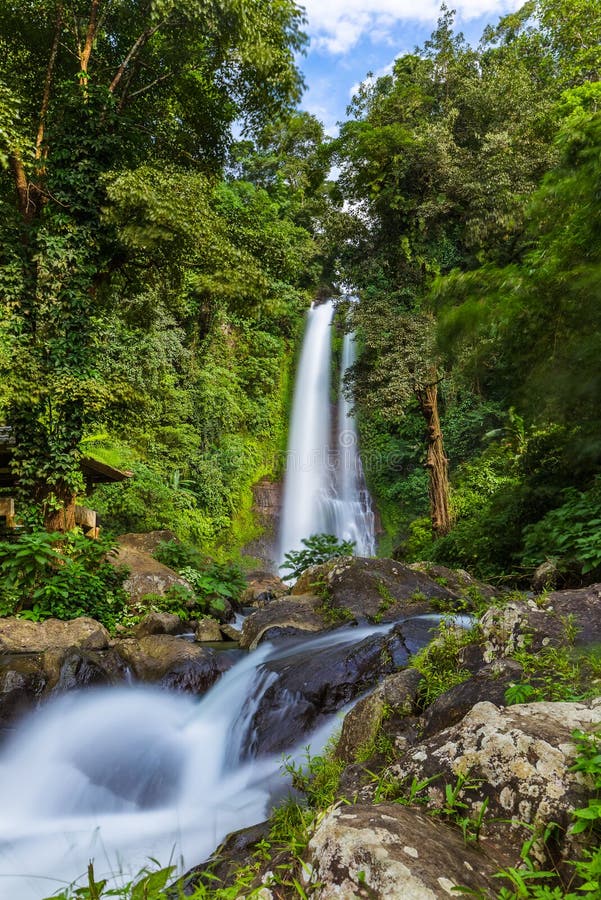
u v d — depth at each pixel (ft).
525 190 49.01
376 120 54.34
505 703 8.27
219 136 45.80
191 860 10.53
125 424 36.35
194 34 37.32
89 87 34.27
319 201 67.67
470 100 55.16
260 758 13.39
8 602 26.35
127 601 31.55
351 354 94.32
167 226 32.83
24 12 36.70
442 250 53.93
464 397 71.10
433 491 50.19
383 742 9.16
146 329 48.52
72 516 33.65
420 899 4.29
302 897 4.71
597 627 10.00
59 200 34.01
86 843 11.60
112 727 16.06
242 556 68.90
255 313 39.22
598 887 4.40
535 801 5.62
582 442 21.25
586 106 59.52
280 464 82.48
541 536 23.15
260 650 19.44
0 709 16.80
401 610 20.10
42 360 32.53
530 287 14.85
